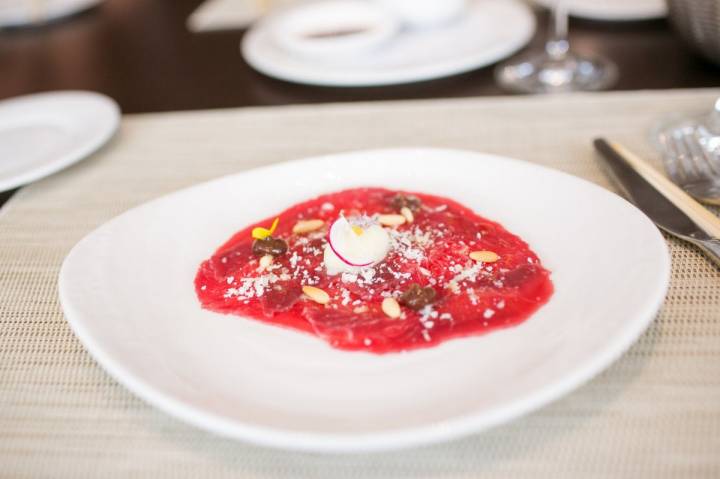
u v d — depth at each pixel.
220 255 1.19
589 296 0.96
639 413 0.85
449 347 0.93
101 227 1.20
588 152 1.46
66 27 2.85
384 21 2.13
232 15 2.73
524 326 0.95
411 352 0.93
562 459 0.80
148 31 2.68
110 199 1.47
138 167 1.59
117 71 2.28
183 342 0.98
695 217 1.15
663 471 0.77
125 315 1.00
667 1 1.74
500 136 1.57
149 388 0.82
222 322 1.02
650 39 2.06
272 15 2.56
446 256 1.12
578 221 1.12
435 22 2.17
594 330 0.88
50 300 1.16
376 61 2.00
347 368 0.91
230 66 2.20
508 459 0.81
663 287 0.91
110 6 3.11
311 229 1.23
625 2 2.24
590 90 1.78
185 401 0.80
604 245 1.05
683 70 1.83
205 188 1.33
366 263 1.09
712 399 0.86
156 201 1.28
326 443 0.73
